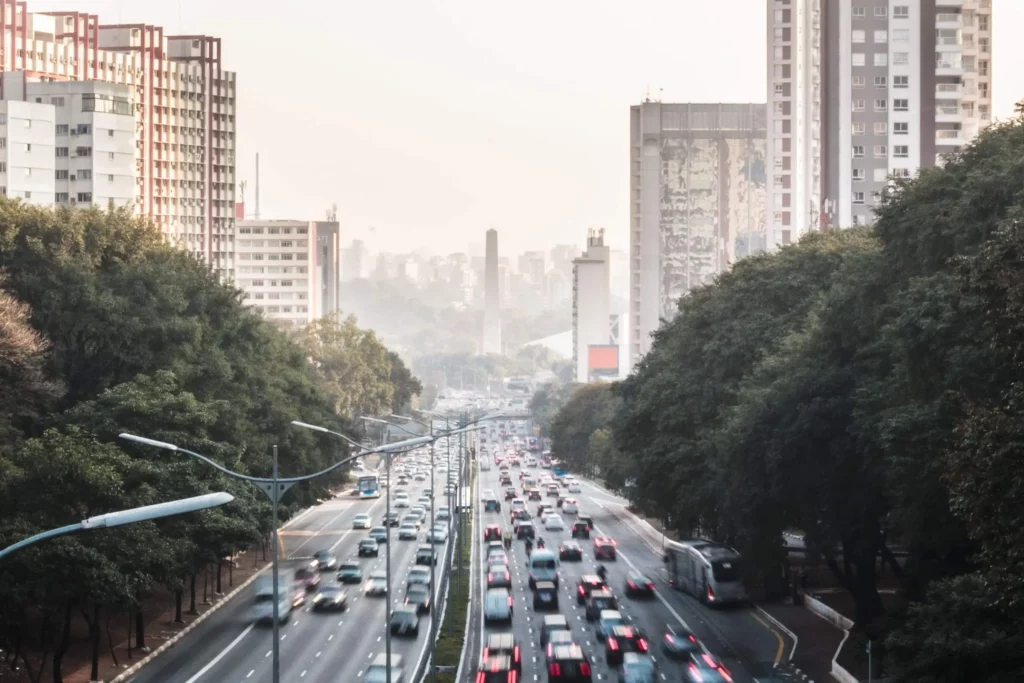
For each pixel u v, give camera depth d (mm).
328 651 111375
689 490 144250
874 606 114812
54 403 130500
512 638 106438
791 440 107438
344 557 174250
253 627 124125
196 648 114125
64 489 98000
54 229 142625
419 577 146750
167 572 106125
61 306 137000
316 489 179375
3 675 99812
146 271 144625
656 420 163500
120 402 120438
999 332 65688
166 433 119375
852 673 93375
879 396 99250
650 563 170875
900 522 90750
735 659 105000
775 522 120000
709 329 159500
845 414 106188
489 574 147625
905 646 77875
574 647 97000
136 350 139250
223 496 49062
